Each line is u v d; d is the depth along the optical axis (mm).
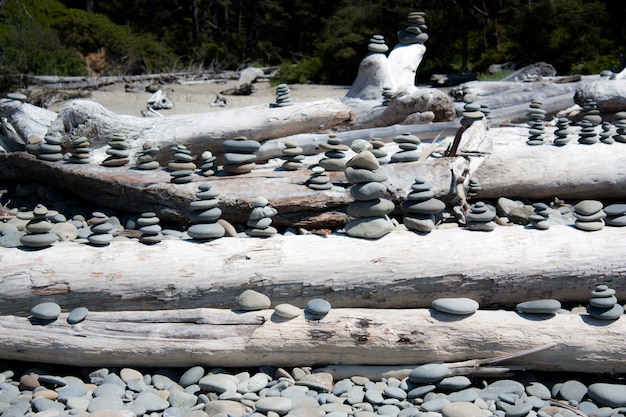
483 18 25031
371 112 7484
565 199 6141
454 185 5508
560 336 3666
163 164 6609
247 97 16719
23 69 18766
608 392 3508
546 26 21328
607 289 3768
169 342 3666
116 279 3973
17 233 5219
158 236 4301
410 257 4145
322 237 4293
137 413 3307
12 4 23250
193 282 4012
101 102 14430
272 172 5688
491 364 3682
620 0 21531
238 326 3711
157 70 24266
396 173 5531
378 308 4160
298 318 3725
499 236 4332
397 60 8594
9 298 3908
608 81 8047
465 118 6234
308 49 35188
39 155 6086
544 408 3480
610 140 6328
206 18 35812
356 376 3730
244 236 4906
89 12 27938
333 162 5582
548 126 7805
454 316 3730
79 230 5320
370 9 25750
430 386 3590
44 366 3830
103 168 5941
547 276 4184
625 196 6098
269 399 3416
